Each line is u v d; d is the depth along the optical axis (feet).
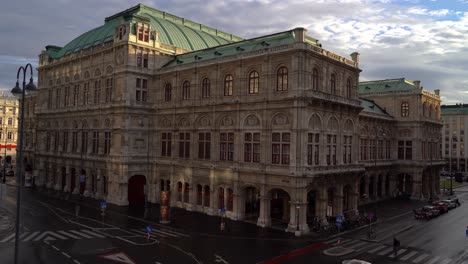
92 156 232.94
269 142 163.32
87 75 244.42
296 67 154.92
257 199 191.01
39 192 250.98
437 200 258.98
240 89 174.91
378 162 254.88
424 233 159.74
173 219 173.58
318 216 164.35
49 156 276.62
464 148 493.36
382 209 220.02
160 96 218.79
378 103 287.48
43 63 290.56
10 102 424.05
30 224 158.40
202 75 194.90
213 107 186.29
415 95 268.82
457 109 508.12
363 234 155.53
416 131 267.80
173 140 207.51
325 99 161.79
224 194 179.93
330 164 171.32
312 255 123.24
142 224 162.91
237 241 138.21
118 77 216.13
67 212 185.57
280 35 179.01
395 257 123.44
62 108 265.95
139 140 216.95
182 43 246.88
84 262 110.63
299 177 151.43
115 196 210.79
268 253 124.16
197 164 192.34
